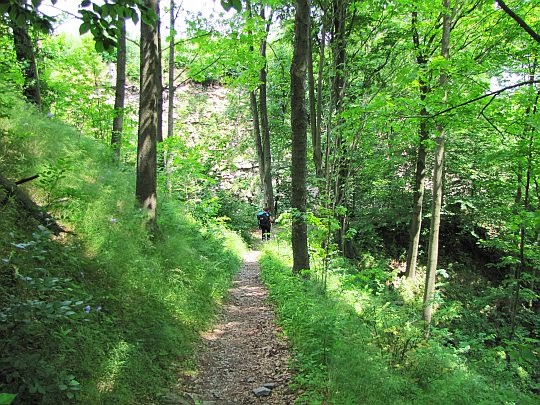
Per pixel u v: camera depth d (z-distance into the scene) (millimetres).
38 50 13305
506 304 15898
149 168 8023
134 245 6453
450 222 19047
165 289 6328
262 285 10625
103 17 2957
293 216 9492
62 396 3271
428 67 8727
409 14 12914
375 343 5996
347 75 12305
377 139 15875
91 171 7984
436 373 5668
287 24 14992
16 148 6312
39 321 3652
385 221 19734
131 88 29875
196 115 29859
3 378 2930
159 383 4469
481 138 14938
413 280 15289
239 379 5191
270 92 25797
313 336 5820
